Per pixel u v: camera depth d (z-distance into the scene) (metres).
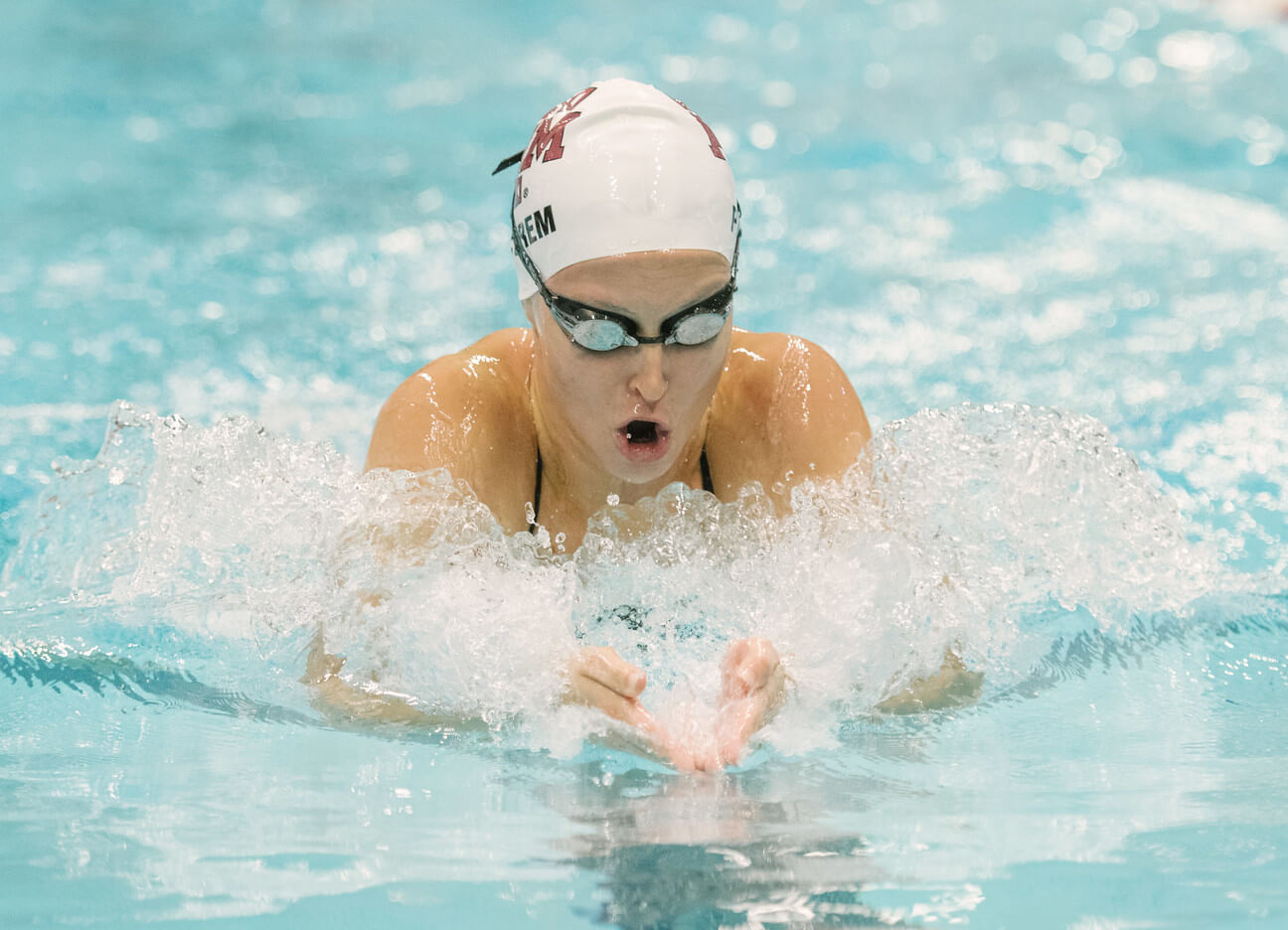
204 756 7.37
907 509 9.37
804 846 6.06
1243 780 6.85
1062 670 8.84
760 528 9.30
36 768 7.15
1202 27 37.50
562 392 8.62
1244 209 23.56
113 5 38.06
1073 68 34.12
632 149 8.27
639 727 7.30
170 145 26.84
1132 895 5.52
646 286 8.01
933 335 17.42
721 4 41.28
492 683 7.91
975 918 5.34
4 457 13.10
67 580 10.34
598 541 9.29
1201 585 10.16
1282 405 14.84
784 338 10.04
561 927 5.30
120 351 16.41
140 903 5.55
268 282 19.39
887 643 8.24
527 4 40.56
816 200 24.44
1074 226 22.84
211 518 9.68
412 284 19.50
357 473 9.34
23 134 27.09
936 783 6.89
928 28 38.53
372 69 33.62
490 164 26.20
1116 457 10.25
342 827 6.34
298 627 9.15
